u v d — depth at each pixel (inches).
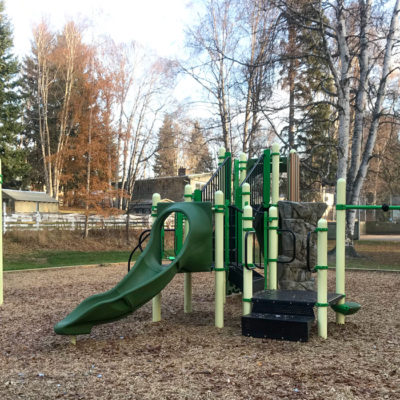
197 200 264.7
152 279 201.5
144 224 997.2
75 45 1285.7
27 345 202.8
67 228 879.1
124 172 1182.3
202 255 221.8
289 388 143.5
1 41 1494.8
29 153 1710.1
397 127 812.0
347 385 145.6
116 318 200.8
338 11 633.6
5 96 1465.3
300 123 641.0
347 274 487.5
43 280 438.9
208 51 818.2
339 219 242.8
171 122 1186.6
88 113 976.9
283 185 631.8
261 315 214.4
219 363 170.4
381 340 205.2
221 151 297.9
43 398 139.1
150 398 137.6
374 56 701.9
